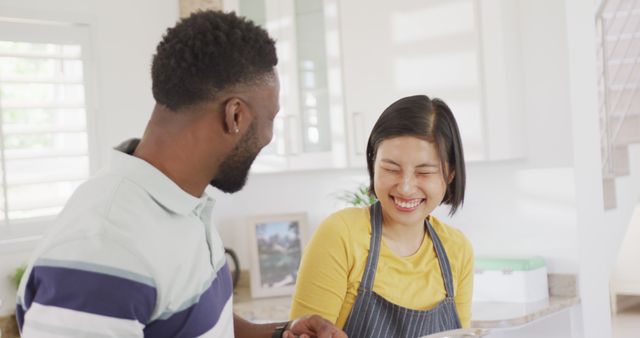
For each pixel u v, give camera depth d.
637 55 4.36
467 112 2.95
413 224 1.68
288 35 3.32
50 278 1.03
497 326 2.69
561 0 3.04
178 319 1.12
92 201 1.09
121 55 3.33
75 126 3.19
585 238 3.11
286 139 3.34
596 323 3.17
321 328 1.40
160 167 1.16
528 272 2.97
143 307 1.06
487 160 2.94
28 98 3.18
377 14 3.10
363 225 1.71
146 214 1.10
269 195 3.75
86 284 1.02
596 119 3.25
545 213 3.11
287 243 3.59
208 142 1.17
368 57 3.13
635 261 6.25
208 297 1.17
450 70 2.97
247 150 1.20
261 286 3.53
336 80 3.20
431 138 1.63
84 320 1.02
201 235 1.19
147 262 1.07
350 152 3.19
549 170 3.10
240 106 1.16
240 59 1.14
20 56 2.99
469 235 3.28
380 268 1.69
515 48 3.07
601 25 3.92
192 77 1.13
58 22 3.11
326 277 1.64
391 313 1.68
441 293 1.74
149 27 3.44
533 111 3.12
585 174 3.13
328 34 3.21
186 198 1.15
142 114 3.41
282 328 1.46
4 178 2.96
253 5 3.41
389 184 1.65
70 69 3.24
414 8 3.02
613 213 3.64
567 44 3.04
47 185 3.17
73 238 1.05
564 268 3.09
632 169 3.92
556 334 3.07
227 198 3.72
